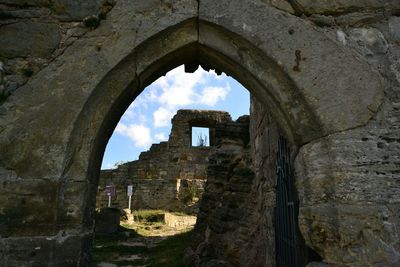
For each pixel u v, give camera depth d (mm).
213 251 6648
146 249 9211
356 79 2332
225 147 7820
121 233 11547
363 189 2178
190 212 17750
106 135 2508
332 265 2145
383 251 2086
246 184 6578
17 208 2119
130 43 2344
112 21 2369
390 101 2316
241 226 6215
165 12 2402
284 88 2416
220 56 2594
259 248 5457
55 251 2109
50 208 2141
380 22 2457
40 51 2314
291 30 2395
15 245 2076
